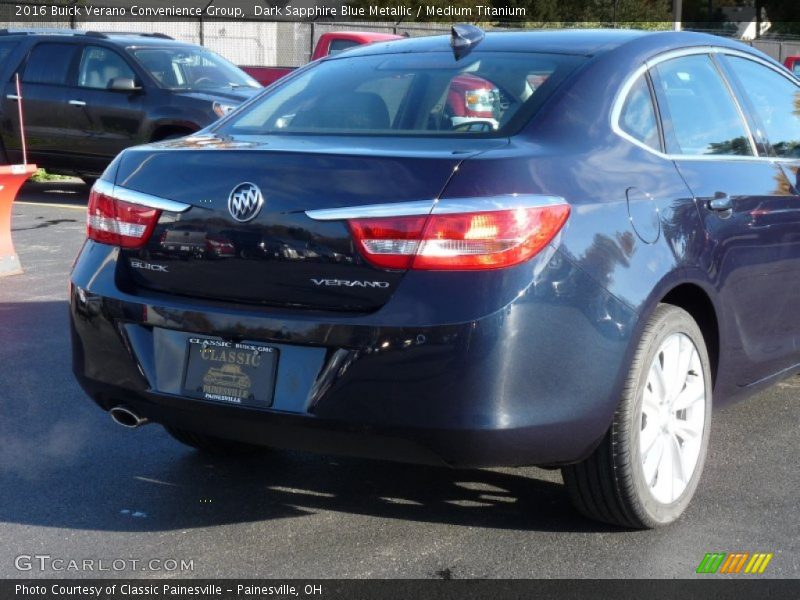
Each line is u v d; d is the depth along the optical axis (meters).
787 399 5.36
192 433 4.30
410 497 4.09
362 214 3.21
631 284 3.43
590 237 3.35
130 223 3.60
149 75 12.32
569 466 3.62
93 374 3.67
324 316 3.26
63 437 4.71
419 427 3.17
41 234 10.08
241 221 3.38
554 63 3.94
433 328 3.12
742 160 4.29
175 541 3.70
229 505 4.01
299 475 4.31
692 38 4.37
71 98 12.57
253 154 3.46
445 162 3.24
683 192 3.81
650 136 3.89
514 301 3.14
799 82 5.00
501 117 3.69
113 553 3.60
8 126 12.99
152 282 3.57
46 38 12.90
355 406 3.21
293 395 3.29
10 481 4.20
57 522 3.84
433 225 3.15
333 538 3.72
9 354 5.99
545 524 3.84
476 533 3.76
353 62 4.41
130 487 4.17
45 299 7.33
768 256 4.24
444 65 4.10
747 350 4.23
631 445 3.52
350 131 3.88
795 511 3.97
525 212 3.19
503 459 3.26
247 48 26.91
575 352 3.27
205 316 3.41
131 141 12.30
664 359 3.69
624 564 3.52
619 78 3.88
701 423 3.91
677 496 3.79
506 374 3.14
